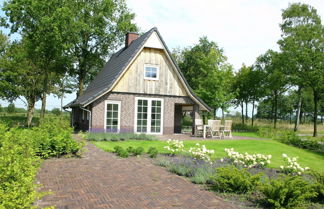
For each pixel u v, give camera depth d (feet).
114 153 36.04
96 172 25.23
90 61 100.99
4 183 14.70
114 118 61.11
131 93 62.64
